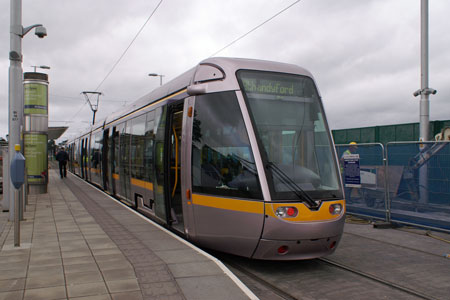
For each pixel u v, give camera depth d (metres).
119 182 12.75
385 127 17.03
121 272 4.95
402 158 9.42
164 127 8.25
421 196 8.95
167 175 7.99
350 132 19.03
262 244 5.66
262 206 5.61
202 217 6.49
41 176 14.68
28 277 4.73
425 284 5.39
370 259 6.64
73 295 4.18
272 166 5.83
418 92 11.48
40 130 14.58
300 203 5.66
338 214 5.91
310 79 6.82
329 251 5.89
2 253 5.86
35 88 14.38
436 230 8.61
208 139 6.51
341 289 5.21
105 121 16.30
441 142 8.54
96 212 10.05
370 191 10.30
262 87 6.37
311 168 6.13
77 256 5.69
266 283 5.46
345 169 11.09
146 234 7.29
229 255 6.86
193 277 4.83
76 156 28.38
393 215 9.62
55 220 8.84
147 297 4.17
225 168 6.18
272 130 6.09
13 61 9.28
